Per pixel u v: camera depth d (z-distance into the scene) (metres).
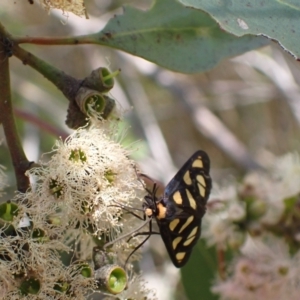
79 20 0.48
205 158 0.31
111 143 0.28
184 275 0.39
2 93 0.28
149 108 0.50
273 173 0.37
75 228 0.28
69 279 0.27
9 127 0.28
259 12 0.26
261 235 0.36
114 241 0.28
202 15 0.31
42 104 0.49
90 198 0.28
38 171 0.28
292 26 0.26
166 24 0.31
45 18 0.49
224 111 0.57
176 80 0.52
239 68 0.55
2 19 0.48
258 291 0.35
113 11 0.50
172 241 0.30
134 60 0.50
